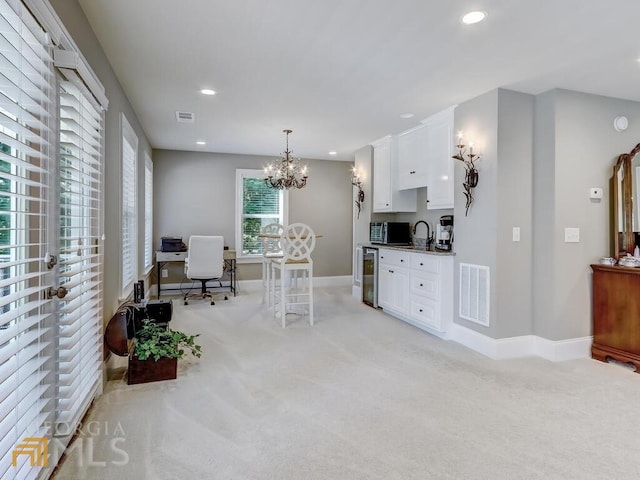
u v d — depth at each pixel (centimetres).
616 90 330
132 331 285
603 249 345
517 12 210
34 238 158
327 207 712
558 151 326
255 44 253
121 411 229
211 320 449
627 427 217
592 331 341
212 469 176
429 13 213
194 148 609
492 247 333
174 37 244
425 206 504
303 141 550
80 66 177
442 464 181
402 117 422
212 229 647
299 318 460
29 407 140
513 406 241
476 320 349
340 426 215
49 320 168
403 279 443
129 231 379
